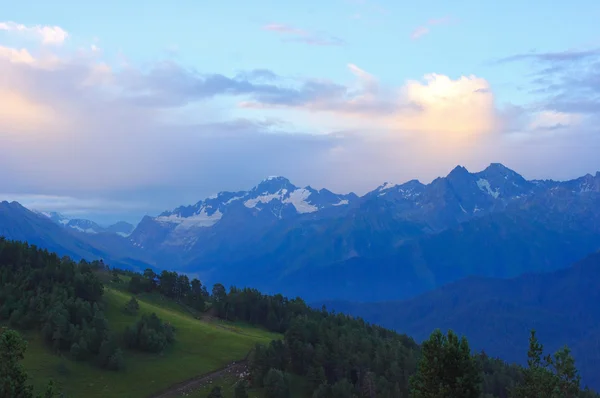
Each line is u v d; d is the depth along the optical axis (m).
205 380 176.25
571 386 80.19
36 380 157.88
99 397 157.75
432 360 83.62
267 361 178.88
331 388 168.62
